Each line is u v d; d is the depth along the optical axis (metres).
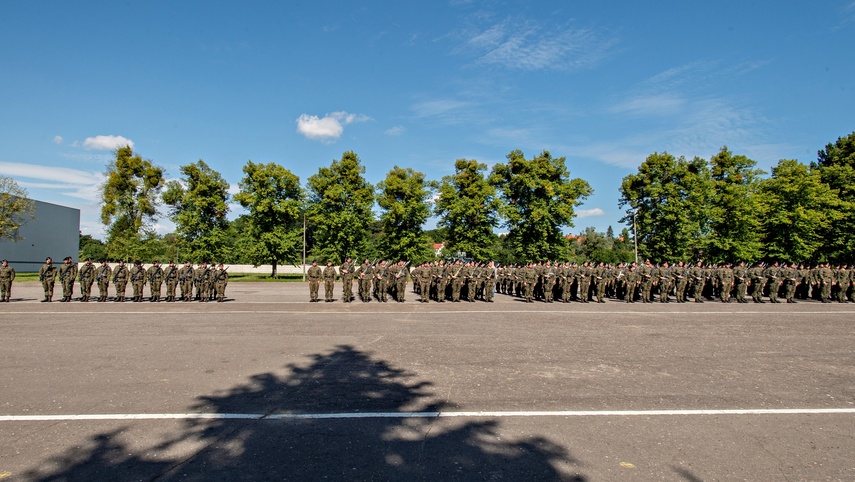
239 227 62.97
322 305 20.20
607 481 4.45
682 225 34.81
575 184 38.41
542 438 5.48
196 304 20.28
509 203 38.66
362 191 43.03
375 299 24.00
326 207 42.78
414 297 24.84
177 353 9.92
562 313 17.61
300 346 10.77
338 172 43.72
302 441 5.34
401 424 5.90
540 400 6.90
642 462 4.88
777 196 33.50
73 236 58.66
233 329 13.18
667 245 35.56
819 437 5.62
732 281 23.09
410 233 40.12
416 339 11.77
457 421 6.02
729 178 35.19
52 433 5.53
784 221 32.34
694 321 15.45
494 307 19.77
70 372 8.30
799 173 33.34
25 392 7.11
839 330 13.70
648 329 13.62
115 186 51.53
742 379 8.17
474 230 37.53
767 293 24.84
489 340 11.68
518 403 6.75
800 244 32.72
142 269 21.81
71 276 21.58
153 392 7.16
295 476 4.48
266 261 42.62
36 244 52.12
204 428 5.72
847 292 24.03
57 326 13.56
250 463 4.76
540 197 37.62
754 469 4.75
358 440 5.38
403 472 4.59
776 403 6.88
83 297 21.72
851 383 7.99
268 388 7.42
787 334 12.89
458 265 23.12
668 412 6.43
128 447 5.14
